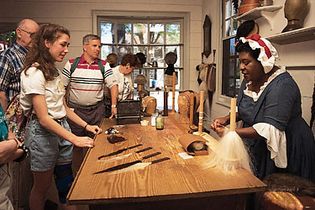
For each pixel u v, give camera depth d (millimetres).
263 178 1645
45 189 1984
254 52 1616
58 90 1882
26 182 2490
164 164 1413
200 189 1128
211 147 1544
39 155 1857
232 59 3869
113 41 5066
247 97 1833
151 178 1238
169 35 5141
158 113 2639
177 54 5160
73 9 4691
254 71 1667
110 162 1449
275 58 1652
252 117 1734
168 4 4852
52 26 1778
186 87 5039
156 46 5168
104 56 5070
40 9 4637
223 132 1584
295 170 1689
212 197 1179
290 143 1687
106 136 1979
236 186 1157
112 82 2965
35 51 1766
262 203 1426
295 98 1615
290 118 1659
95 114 2941
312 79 2160
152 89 5152
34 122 1846
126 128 2236
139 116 2525
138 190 1118
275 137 1538
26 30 2291
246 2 2814
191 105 2316
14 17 4602
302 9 2107
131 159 1495
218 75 4199
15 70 2275
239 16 2904
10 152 1132
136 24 5090
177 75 5141
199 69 4754
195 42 4961
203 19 4836
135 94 4270
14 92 2307
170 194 1090
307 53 2217
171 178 1237
